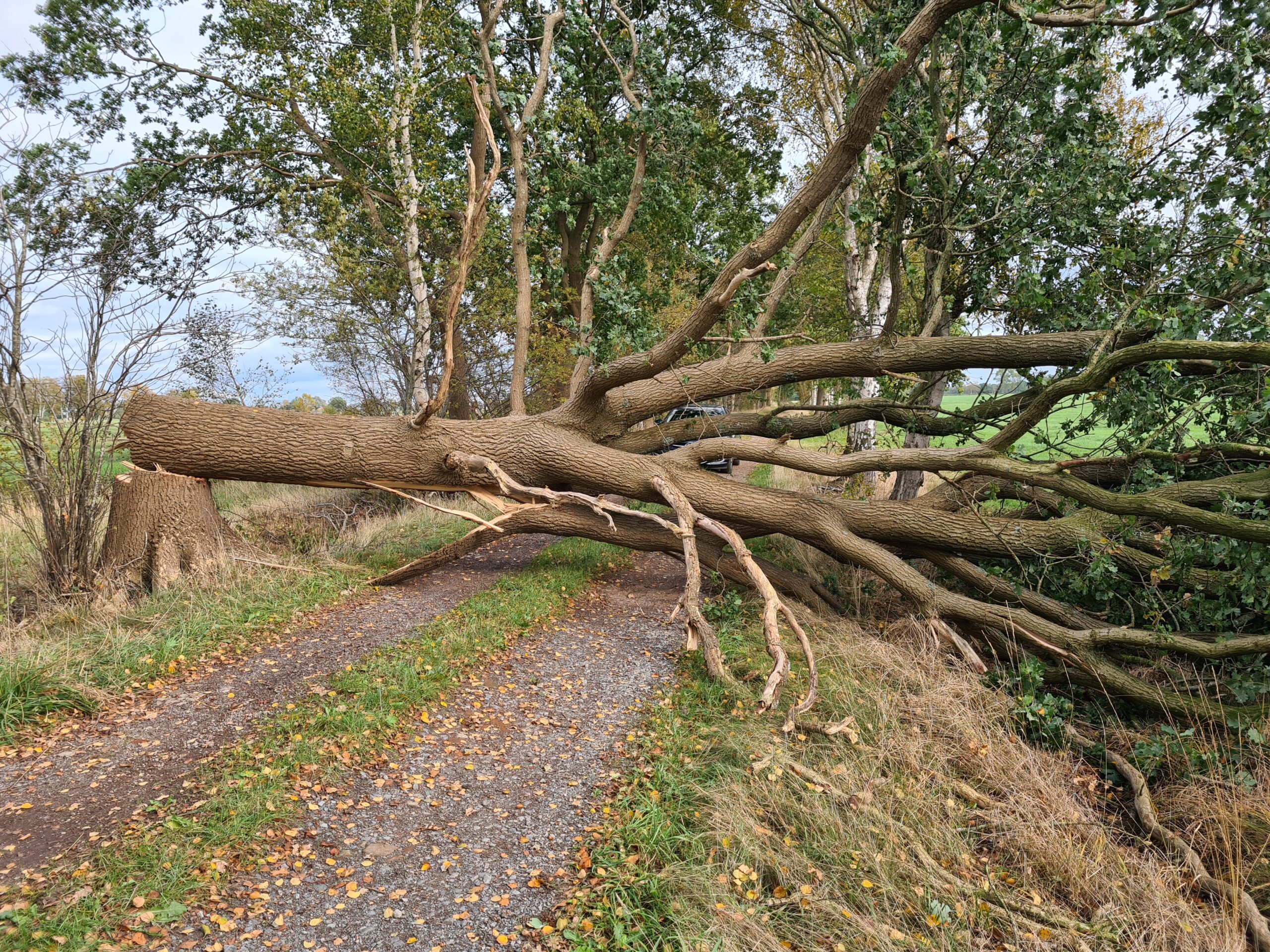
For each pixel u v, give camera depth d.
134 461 8.11
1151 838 4.44
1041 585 7.04
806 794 4.14
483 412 16.38
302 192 13.56
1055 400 6.09
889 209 7.74
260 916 3.24
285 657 5.91
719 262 11.71
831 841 3.84
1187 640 5.49
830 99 12.25
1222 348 5.17
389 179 13.55
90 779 4.16
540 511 9.02
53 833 3.67
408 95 12.08
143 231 9.71
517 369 10.15
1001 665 6.83
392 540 10.09
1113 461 6.86
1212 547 5.52
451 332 7.82
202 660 5.77
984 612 6.68
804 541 8.16
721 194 14.05
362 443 8.31
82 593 7.15
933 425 8.49
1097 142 7.11
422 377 13.29
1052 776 4.75
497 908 3.42
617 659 6.50
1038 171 7.19
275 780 4.20
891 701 5.41
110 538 7.79
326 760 4.48
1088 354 6.85
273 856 3.63
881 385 9.32
